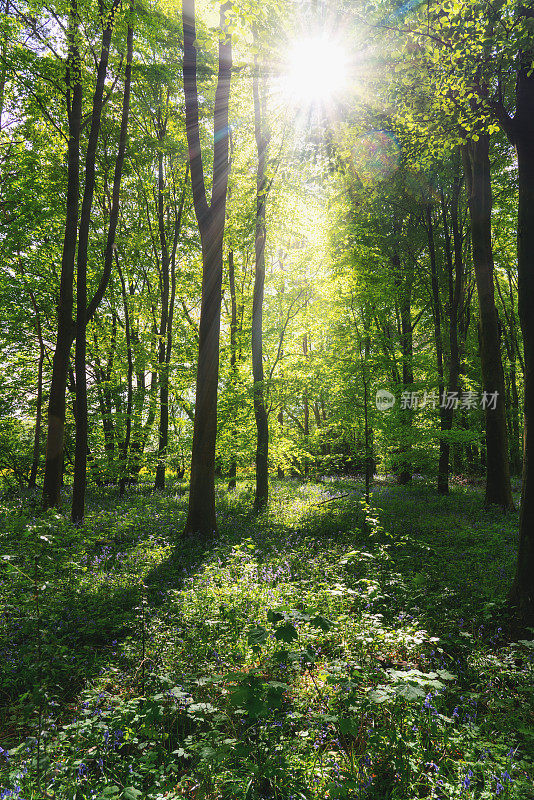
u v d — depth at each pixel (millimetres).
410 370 20812
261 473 16344
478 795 3117
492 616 6211
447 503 16109
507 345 31344
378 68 10391
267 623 5801
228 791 3150
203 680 3982
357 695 4219
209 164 20766
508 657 5023
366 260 15047
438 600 6656
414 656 5254
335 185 15938
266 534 11531
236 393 17484
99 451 21453
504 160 17844
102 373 25016
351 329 15164
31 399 23172
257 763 3482
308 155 12445
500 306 33125
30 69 13508
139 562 8914
